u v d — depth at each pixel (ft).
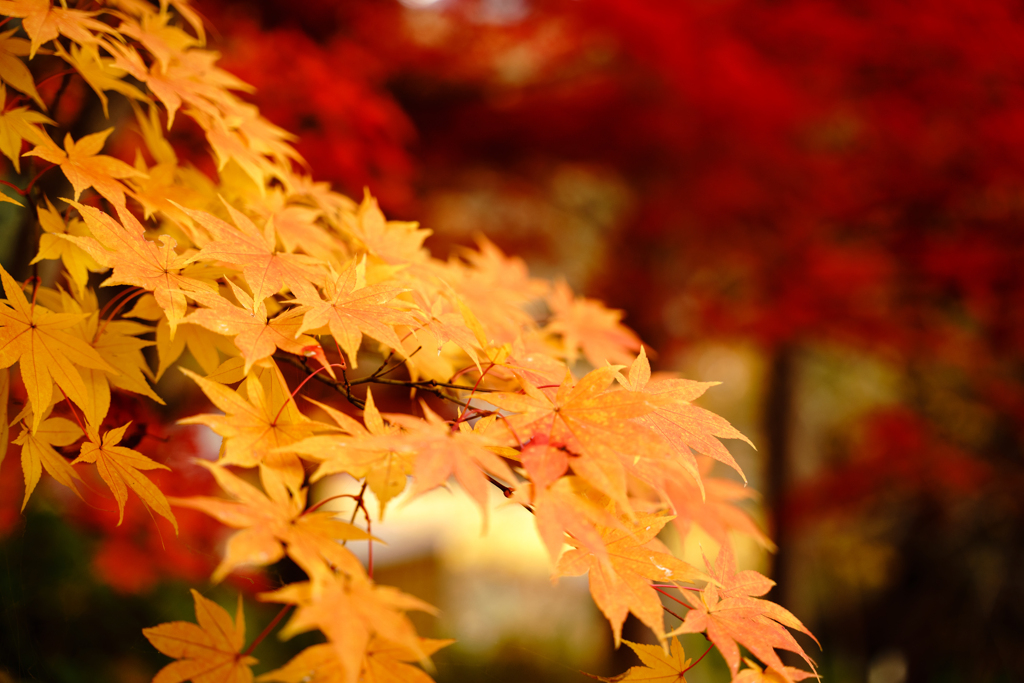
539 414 3.51
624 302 26.16
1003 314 18.34
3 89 4.38
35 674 5.69
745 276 26.09
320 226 6.09
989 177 16.49
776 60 19.34
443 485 2.86
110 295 6.59
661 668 3.98
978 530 25.36
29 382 3.73
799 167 20.59
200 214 3.83
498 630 36.24
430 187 25.14
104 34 5.42
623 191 29.09
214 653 3.06
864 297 20.75
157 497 3.95
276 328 3.66
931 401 25.71
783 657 25.08
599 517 3.17
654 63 20.70
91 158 4.48
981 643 23.93
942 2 15.05
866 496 24.20
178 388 10.26
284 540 2.84
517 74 26.45
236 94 11.17
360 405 4.08
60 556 11.65
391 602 2.89
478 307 5.74
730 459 3.73
